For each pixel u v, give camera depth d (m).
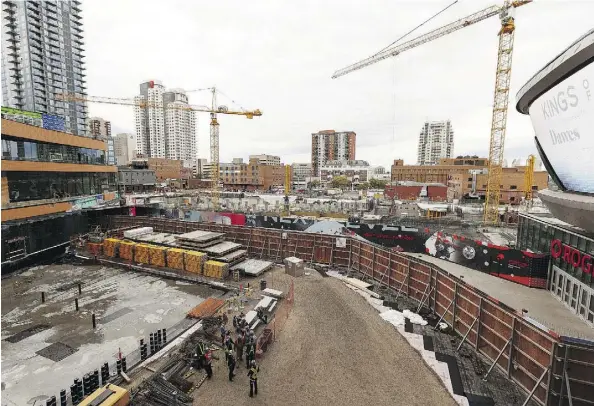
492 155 64.38
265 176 138.00
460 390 14.41
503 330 15.80
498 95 62.84
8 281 28.31
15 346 17.94
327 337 18.56
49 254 36.03
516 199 85.19
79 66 154.12
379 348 17.48
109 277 29.27
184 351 16.88
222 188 136.12
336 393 14.17
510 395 14.17
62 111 144.50
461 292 19.12
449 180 106.56
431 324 20.31
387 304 23.19
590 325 18.80
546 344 13.55
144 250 31.88
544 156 20.28
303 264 29.20
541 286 24.55
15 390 14.49
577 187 17.00
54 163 39.03
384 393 14.19
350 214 54.09
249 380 14.85
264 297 22.88
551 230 24.67
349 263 30.62
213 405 13.41
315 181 168.12
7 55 133.62
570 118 15.87
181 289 26.42
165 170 167.12
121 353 16.55
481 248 28.23
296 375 15.30
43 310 22.44
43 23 137.00
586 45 13.07
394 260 25.98
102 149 50.91
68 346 17.94
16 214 32.31
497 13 61.34
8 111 36.84
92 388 13.98
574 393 12.72
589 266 19.25
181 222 41.06
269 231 34.62
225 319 19.98
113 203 52.59
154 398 13.34
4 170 32.50
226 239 37.16
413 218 50.34
